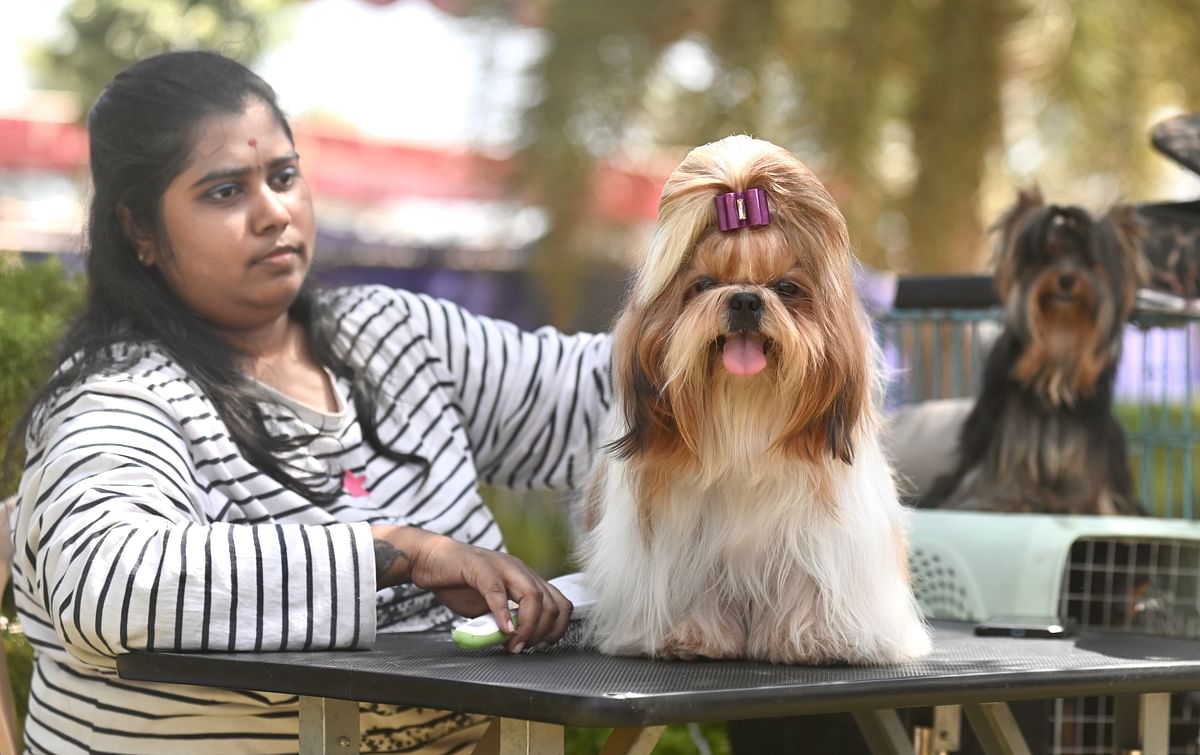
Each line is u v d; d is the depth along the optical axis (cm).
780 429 204
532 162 759
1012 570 324
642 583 218
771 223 201
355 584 221
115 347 254
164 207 258
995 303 419
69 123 1040
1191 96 769
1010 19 768
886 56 771
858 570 213
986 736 245
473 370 300
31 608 246
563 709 171
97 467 226
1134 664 221
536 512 546
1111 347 400
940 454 430
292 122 280
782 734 322
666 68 790
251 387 262
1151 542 336
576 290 791
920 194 790
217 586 213
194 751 235
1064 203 441
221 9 1309
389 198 1079
